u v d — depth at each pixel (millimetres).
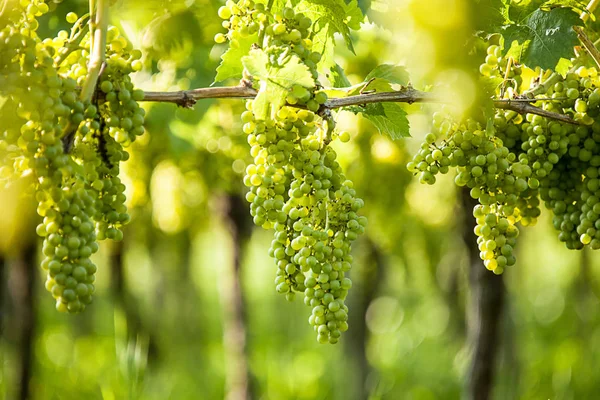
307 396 7410
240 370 5680
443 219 5883
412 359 8414
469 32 1474
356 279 6926
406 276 6625
